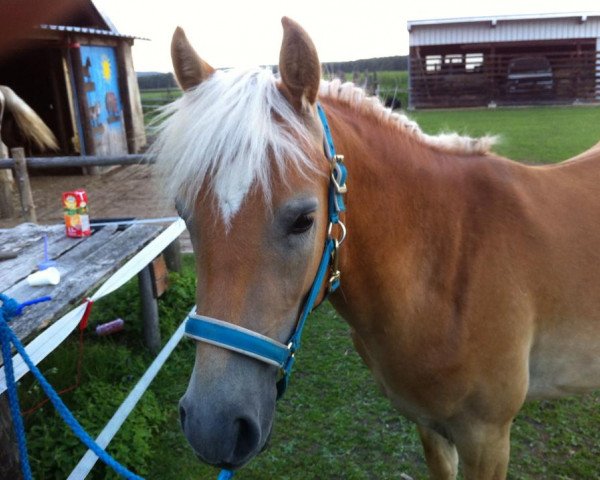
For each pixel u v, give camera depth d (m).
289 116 1.25
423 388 1.72
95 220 3.96
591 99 19.28
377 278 1.58
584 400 3.00
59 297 2.43
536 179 1.86
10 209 6.88
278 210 1.18
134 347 3.68
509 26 19.34
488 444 1.79
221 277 1.19
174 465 2.67
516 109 18.23
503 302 1.67
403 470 2.57
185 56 1.39
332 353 3.59
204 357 1.20
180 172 1.21
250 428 1.19
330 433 2.83
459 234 1.68
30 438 2.60
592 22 18.81
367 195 1.52
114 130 10.42
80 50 9.08
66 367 3.23
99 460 2.54
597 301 1.80
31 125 5.69
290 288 1.25
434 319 1.65
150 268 3.59
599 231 1.83
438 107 20.25
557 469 2.51
